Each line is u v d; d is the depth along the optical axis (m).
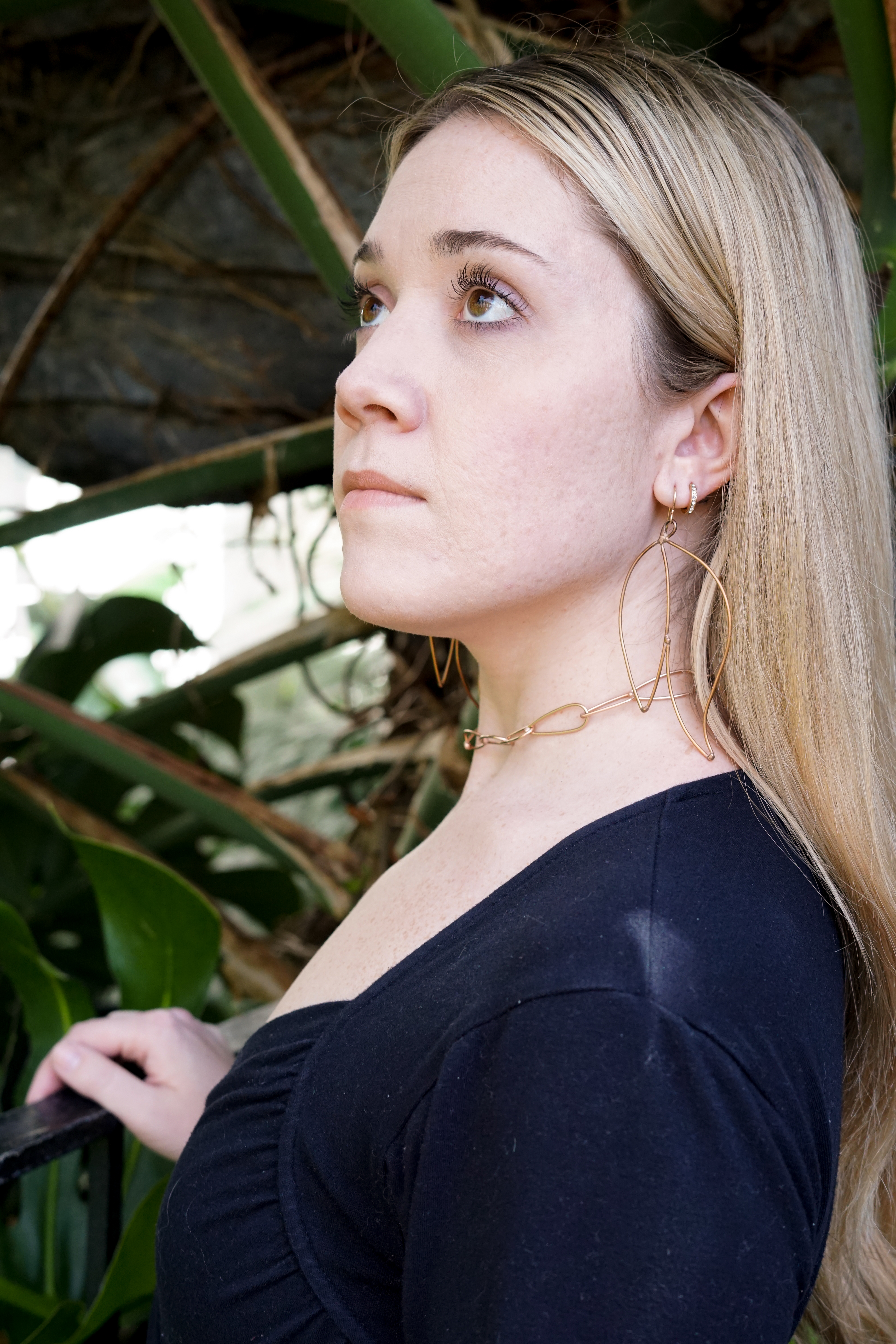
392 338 0.55
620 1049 0.41
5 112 1.56
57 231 1.59
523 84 0.55
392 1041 0.49
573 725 0.58
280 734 2.67
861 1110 0.62
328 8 1.14
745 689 0.56
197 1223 0.54
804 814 0.55
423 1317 0.43
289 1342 0.50
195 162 1.48
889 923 0.56
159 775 1.20
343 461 0.57
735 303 0.55
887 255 0.79
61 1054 0.76
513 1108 0.41
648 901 0.45
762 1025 0.43
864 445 0.60
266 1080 0.54
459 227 0.54
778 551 0.56
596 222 0.53
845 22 0.74
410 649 1.41
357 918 0.63
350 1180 0.49
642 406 0.55
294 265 1.49
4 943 0.86
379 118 0.89
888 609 0.60
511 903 0.50
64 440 1.73
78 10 1.47
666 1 1.05
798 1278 0.43
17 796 1.39
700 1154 0.40
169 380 1.61
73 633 1.62
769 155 0.57
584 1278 0.39
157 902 0.84
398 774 1.35
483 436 0.53
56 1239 0.87
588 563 0.56
